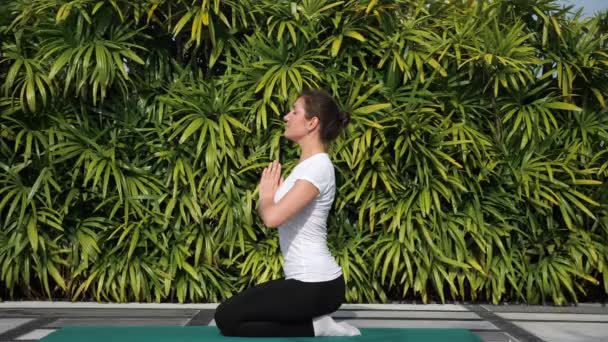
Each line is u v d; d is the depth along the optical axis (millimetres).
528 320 3662
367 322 3531
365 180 4082
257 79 4207
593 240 4410
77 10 4066
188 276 4199
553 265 4305
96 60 4008
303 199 2260
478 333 3256
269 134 4227
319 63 4168
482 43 4305
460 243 4172
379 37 4352
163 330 2455
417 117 4086
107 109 4289
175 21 4305
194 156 4137
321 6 4305
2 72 4305
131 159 4312
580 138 4469
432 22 4551
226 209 4109
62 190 4160
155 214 4141
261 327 2301
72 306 4016
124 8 4160
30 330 3186
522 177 4234
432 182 4184
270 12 4266
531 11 4512
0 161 4160
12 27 4227
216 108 4164
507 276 4234
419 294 4504
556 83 4543
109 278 4086
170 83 4359
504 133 4422
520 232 4297
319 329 2322
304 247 2316
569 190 4219
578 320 3682
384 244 4230
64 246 4215
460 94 4418
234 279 4262
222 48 4254
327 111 2395
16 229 4016
